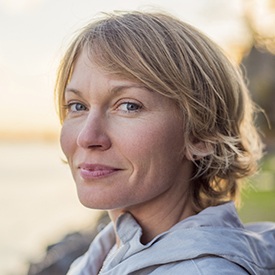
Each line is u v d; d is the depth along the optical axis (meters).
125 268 1.56
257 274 1.53
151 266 1.54
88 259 2.05
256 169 2.04
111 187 1.59
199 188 1.77
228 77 1.77
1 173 44.00
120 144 1.57
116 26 1.63
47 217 19.98
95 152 1.59
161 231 1.71
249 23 17.34
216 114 1.71
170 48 1.63
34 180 37.66
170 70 1.59
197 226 1.58
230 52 1.84
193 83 1.65
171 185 1.69
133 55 1.57
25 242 15.11
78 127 1.65
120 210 1.73
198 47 1.70
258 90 18.05
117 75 1.57
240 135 1.88
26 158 64.31
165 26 1.66
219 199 1.81
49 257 5.25
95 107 1.59
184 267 1.47
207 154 1.70
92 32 1.63
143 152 1.57
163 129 1.59
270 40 18.31
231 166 1.84
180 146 1.65
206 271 1.43
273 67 18.38
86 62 1.61
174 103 1.62
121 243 1.68
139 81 1.57
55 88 1.79
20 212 22.14
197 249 1.48
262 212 9.90
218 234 1.54
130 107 1.58
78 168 1.64
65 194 28.22
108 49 1.58
